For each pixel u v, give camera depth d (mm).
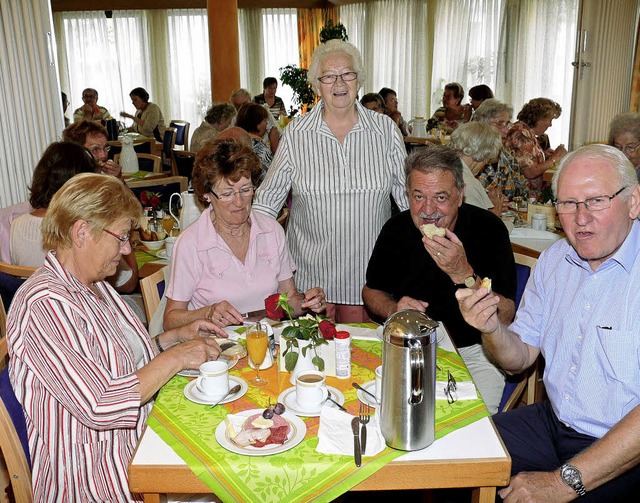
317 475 1330
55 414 1514
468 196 3260
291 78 11047
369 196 2662
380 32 11211
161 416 1546
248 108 5711
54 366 1448
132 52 12445
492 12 9773
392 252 2418
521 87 9523
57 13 12172
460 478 1351
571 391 1797
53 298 1496
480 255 2309
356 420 1460
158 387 1597
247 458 1354
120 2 11727
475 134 3256
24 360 1466
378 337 2029
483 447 1397
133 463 1341
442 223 2223
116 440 1596
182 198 3033
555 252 1947
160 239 3389
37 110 4371
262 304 2326
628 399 1688
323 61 2539
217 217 2227
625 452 1517
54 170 2529
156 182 4086
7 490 1997
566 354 1810
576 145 6504
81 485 1556
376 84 11430
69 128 3656
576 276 1836
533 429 1975
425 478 1347
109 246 1584
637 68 6742
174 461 1352
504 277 2295
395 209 3246
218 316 2053
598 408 1741
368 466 1331
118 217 1574
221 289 2277
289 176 2717
